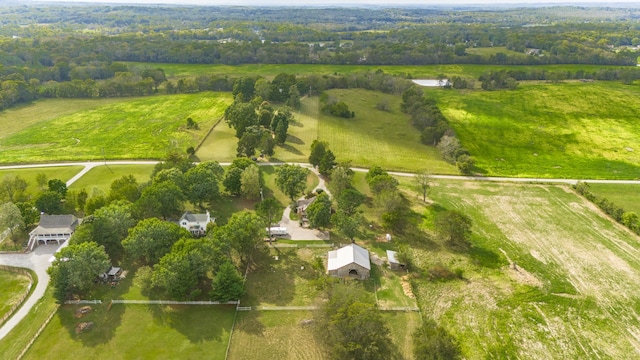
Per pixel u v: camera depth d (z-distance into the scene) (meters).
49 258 85.69
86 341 64.81
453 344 57.62
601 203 111.44
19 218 90.00
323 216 93.88
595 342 68.06
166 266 70.62
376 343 58.09
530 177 131.50
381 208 107.94
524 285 81.50
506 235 98.69
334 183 110.88
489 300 77.19
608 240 97.31
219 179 114.69
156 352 63.00
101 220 83.00
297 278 81.38
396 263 84.88
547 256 90.94
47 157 136.38
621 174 133.75
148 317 69.94
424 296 77.81
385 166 135.62
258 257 87.75
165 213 95.56
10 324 68.06
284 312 72.00
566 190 122.69
